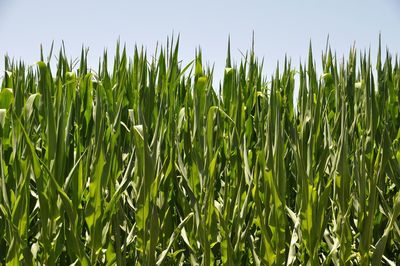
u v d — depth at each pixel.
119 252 1.74
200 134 1.99
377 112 2.16
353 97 2.48
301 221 1.88
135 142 1.78
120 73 2.45
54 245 1.67
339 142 2.08
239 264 1.87
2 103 1.87
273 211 1.84
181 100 2.43
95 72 2.41
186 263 2.01
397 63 2.71
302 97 2.27
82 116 2.11
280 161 1.89
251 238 1.95
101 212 1.71
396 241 2.32
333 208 2.04
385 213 2.13
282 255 1.84
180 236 2.06
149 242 1.73
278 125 1.89
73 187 1.70
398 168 2.23
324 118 2.33
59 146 1.71
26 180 1.65
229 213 1.89
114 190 1.83
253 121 2.46
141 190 1.72
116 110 2.12
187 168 2.10
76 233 1.64
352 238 2.10
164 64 2.28
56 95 1.84
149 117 2.08
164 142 1.99
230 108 2.19
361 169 2.01
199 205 1.91
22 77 2.33
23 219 1.65
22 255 1.70
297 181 2.03
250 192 1.96
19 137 1.74
